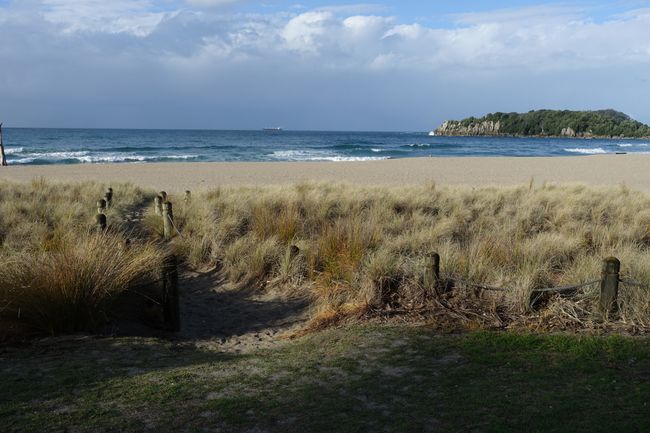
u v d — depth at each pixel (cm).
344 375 391
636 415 314
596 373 386
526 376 381
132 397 348
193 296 687
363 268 640
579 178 2650
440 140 11981
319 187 1512
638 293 538
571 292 579
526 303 548
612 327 505
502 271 619
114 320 548
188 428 305
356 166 3316
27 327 497
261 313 623
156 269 619
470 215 1132
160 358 443
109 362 424
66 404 337
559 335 478
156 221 1042
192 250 840
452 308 555
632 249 768
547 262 669
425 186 1526
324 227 869
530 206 1179
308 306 634
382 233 852
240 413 324
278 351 475
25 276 523
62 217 1050
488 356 426
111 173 2747
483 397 344
